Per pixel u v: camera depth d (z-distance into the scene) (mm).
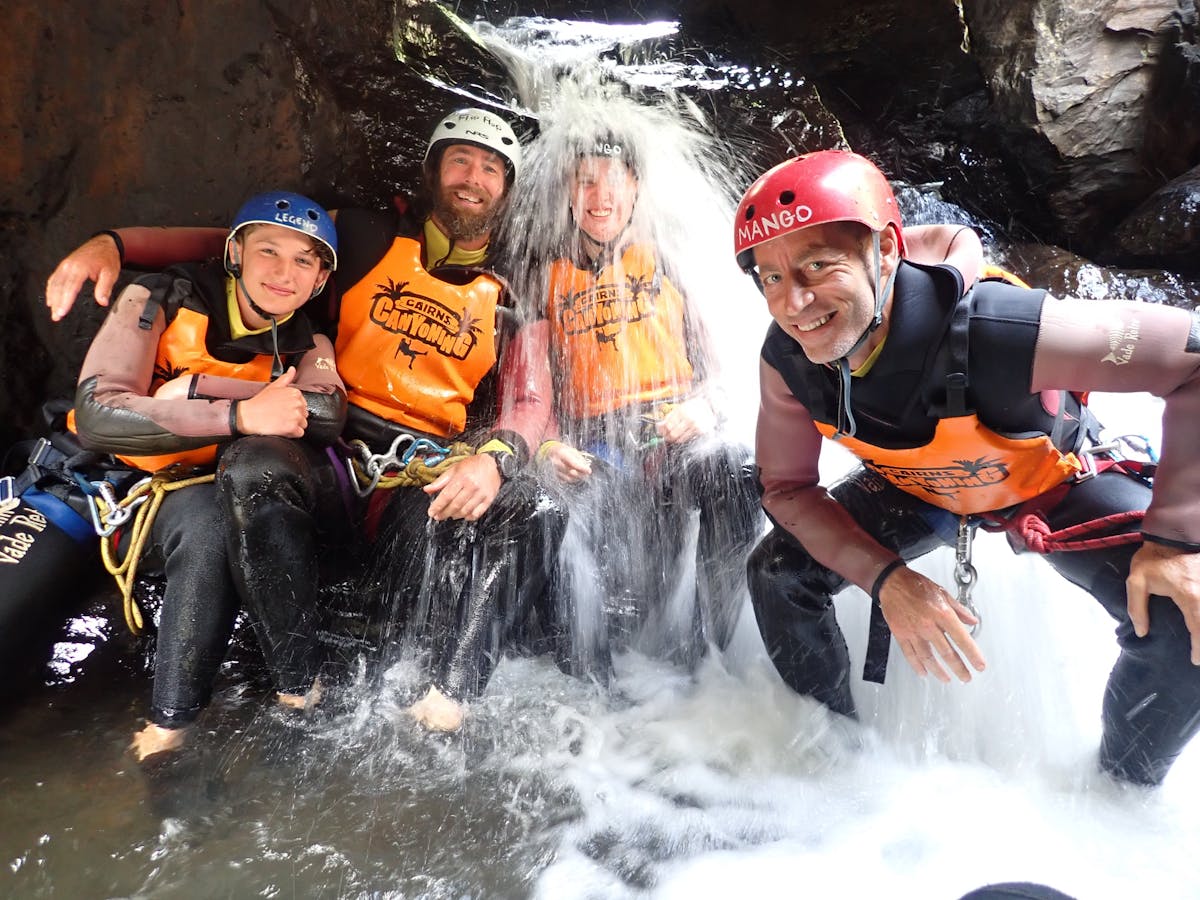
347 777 2404
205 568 2498
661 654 3117
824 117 4367
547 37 4801
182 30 3316
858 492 2588
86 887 2010
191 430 2514
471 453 2945
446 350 3037
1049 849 2172
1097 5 4977
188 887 2020
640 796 2391
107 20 3248
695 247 3748
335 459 2832
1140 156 5102
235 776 2375
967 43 5027
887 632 2430
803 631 2568
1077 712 2559
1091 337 1977
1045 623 2732
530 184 3553
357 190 3725
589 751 2566
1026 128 5059
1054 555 2340
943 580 2818
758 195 2059
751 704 2795
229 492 2451
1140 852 2158
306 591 2562
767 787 2439
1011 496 2324
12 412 3381
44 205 3320
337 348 3051
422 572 2836
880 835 2242
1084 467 2332
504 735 2623
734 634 3070
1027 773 2443
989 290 2062
